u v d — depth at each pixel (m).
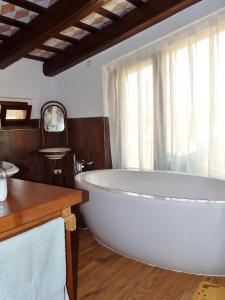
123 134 3.13
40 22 2.34
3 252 0.77
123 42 2.95
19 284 0.82
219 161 2.50
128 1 2.40
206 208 1.64
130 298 1.62
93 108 3.30
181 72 2.66
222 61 2.40
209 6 2.36
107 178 2.87
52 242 0.93
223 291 1.64
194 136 2.61
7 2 2.09
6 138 3.08
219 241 1.67
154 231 1.81
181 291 1.66
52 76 3.56
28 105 3.23
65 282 1.00
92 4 2.07
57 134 3.61
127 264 2.00
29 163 3.32
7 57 2.67
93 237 2.46
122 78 3.07
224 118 2.44
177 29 2.58
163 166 2.85
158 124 2.83
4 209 0.84
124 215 1.93
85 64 3.30
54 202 0.95
